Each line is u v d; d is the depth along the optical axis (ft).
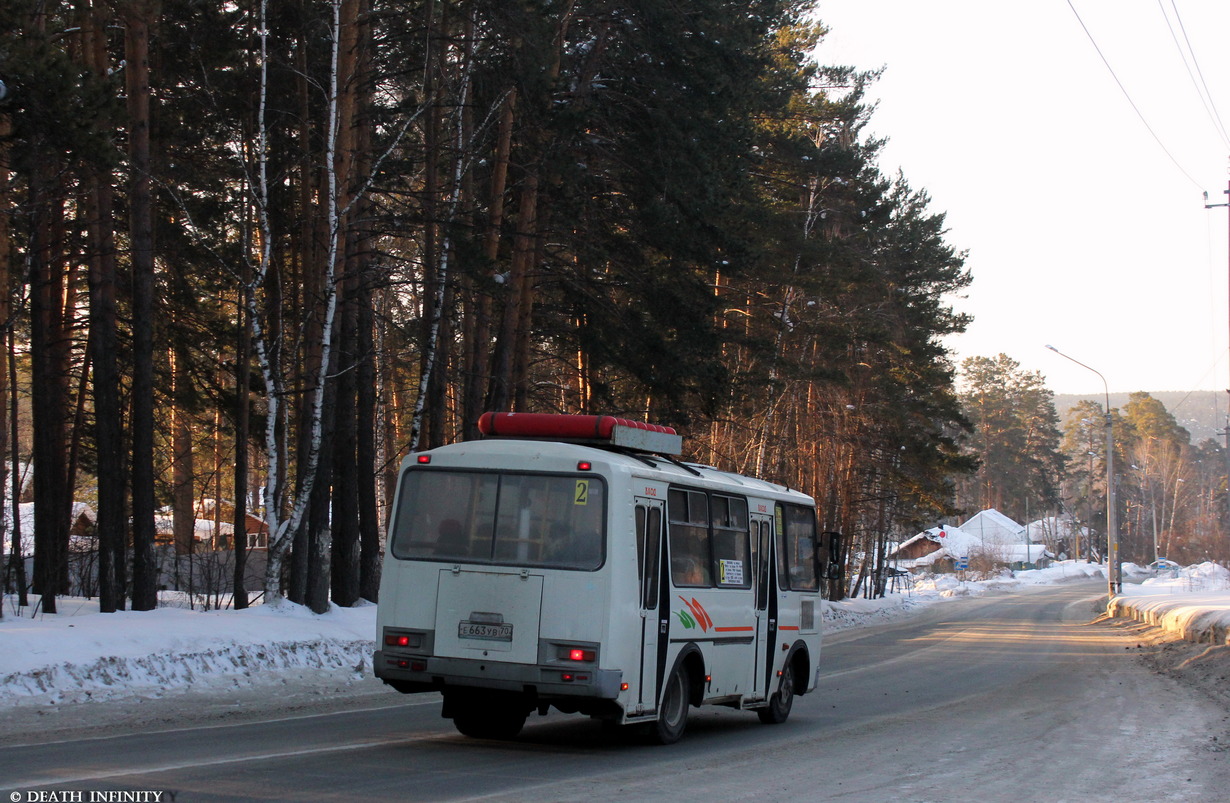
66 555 85.05
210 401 102.58
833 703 56.65
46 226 77.41
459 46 73.97
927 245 155.12
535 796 26.94
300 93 77.87
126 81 71.31
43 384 77.77
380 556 83.15
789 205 123.03
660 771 32.12
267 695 49.70
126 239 95.04
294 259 90.02
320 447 69.15
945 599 241.96
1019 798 28.63
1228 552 274.77
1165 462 432.66
